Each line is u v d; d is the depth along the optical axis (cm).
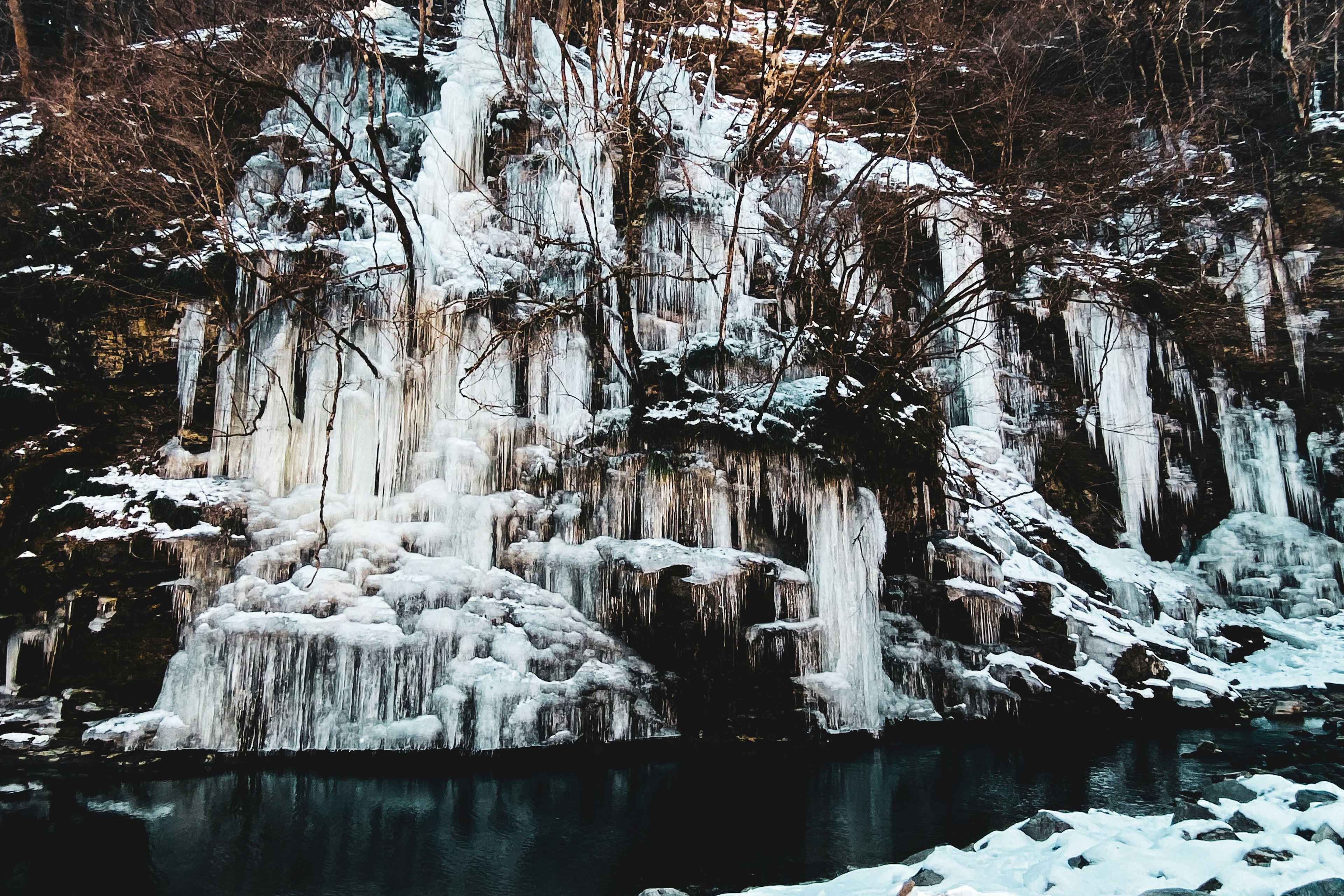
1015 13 1814
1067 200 1419
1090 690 1232
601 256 1187
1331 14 1964
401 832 749
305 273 1143
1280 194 1761
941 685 1252
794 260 1350
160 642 1002
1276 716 1286
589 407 1226
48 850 693
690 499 1133
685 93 1575
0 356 1150
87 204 1238
